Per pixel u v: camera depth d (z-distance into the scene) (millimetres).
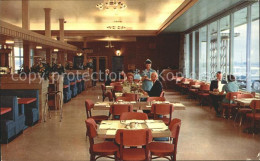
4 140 5566
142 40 19578
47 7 12508
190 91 12961
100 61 23844
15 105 5945
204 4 9391
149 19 16422
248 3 8625
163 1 11406
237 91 8039
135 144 3305
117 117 5777
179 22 13516
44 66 8711
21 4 11680
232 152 4965
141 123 3994
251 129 6648
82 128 6902
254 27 8477
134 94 6535
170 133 3504
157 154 3674
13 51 21312
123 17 15547
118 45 23562
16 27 9047
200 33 14375
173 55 19375
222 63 11477
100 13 14164
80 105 10883
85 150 5125
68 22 17469
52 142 5656
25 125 7004
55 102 9727
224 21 11695
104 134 3453
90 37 20750
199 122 7586
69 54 24141
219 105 8836
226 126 7082
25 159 4613
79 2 11430
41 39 11547
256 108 6164
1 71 16281
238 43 9680
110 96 8891
